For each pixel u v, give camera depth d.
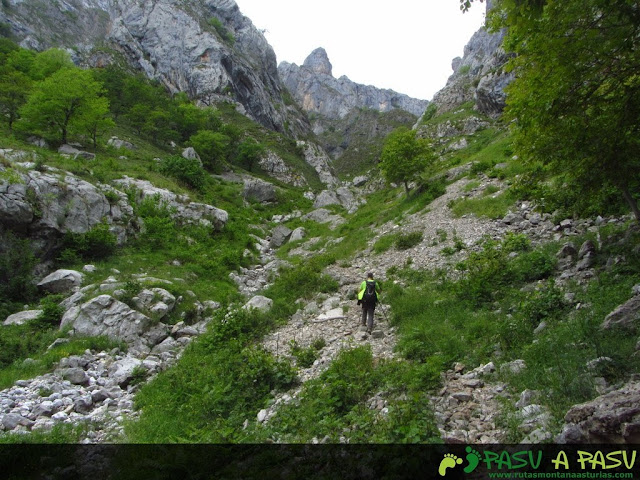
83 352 10.17
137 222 20.58
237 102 89.62
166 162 32.44
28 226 15.31
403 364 6.59
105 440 6.54
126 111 54.41
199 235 23.14
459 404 5.21
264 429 5.78
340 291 13.25
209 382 7.88
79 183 18.34
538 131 6.35
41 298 13.77
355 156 122.94
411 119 143.38
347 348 8.06
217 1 117.50
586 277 7.79
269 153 71.38
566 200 9.35
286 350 9.15
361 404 5.69
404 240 16.36
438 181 23.81
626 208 9.60
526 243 10.92
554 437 3.83
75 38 102.25
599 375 4.65
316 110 180.00
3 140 21.75
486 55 69.50
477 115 48.97
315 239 26.42
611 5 4.36
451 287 9.91
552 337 5.91
